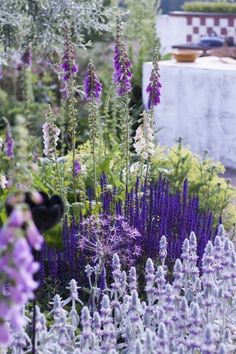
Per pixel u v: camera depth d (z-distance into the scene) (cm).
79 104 937
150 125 558
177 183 621
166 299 372
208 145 902
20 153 280
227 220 610
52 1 700
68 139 782
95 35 1101
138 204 517
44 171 582
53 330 366
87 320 348
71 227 478
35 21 705
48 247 464
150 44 1182
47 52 752
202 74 890
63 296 454
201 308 389
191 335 349
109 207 502
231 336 390
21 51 723
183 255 418
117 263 403
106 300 361
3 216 472
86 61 1102
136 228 480
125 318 392
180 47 1209
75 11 709
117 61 538
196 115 902
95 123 539
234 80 868
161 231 488
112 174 590
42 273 438
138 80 1009
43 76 1055
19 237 219
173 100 918
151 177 599
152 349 328
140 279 467
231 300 404
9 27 705
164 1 1641
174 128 922
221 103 883
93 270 431
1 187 512
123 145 596
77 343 369
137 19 1194
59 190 538
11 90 1036
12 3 697
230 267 403
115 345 368
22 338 342
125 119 555
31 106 879
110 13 799
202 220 531
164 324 352
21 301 226
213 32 1230
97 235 451
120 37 534
